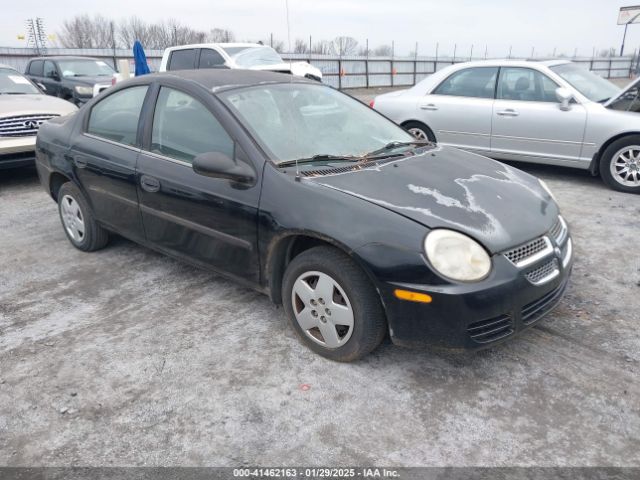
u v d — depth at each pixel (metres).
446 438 2.31
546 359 2.85
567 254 2.94
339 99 3.90
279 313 3.41
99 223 4.21
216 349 3.02
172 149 3.43
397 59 26.48
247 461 2.21
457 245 2.46
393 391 2.62
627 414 2.42
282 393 2.63
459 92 6.94
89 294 3.74
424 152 3.50
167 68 10.99
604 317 3.26
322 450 2.26
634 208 5.34
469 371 2.76
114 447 2.30
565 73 6.41
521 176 3.41
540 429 2.35
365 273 2.60
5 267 4.24
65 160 4.21
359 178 2.89
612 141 5.86
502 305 2.47
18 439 2.36
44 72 12.86
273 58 10.99
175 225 3.44
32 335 3.21
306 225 2.70
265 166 2.95
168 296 3.68
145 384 2.72
